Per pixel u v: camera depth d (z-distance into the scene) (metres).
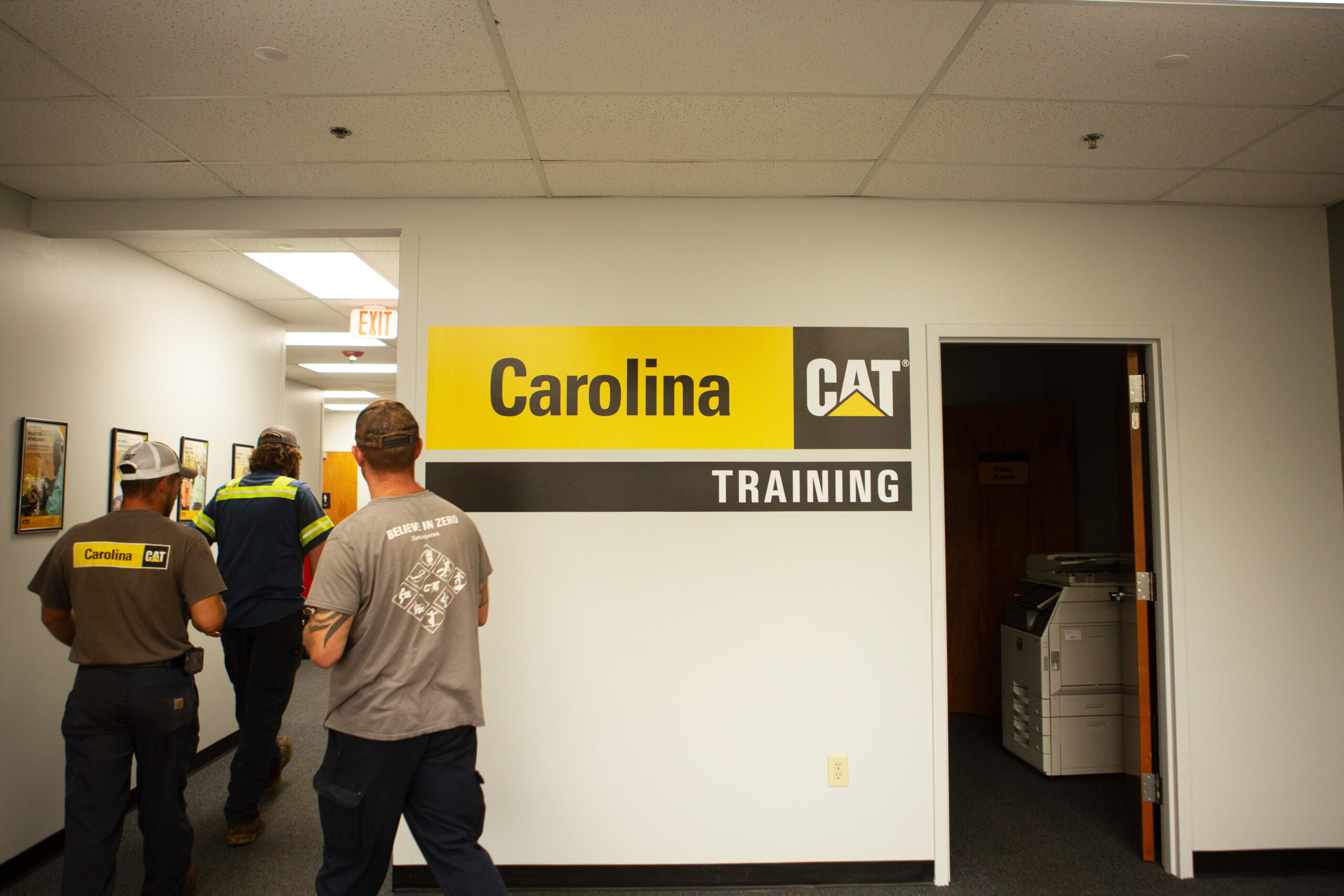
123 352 3.24
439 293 2.69
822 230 2.73
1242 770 2.64
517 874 2.52
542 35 1.76
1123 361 2.91
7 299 2.62
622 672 2.59
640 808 2.55
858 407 2.69
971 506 4.60
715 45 1.80
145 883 2.09
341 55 1.83
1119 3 1.63
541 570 2.61
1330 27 1.71
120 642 2.03
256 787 2.78
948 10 1.67
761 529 2.64
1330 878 2.59
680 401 2.67
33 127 2.18
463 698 1.75
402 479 1.84
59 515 2.85
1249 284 2.78
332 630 1.64
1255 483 2.72
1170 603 2.67
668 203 2.73
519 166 2.46
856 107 2.10
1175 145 2.31
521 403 2.66
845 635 2.62
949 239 2.75
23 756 2.63
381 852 1.68
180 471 2.25
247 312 4.32
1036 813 3.10
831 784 2.58
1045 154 2.38
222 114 2.12
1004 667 3.86
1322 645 2.68
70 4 1.61
